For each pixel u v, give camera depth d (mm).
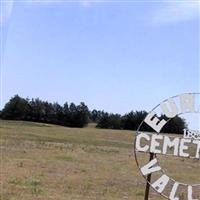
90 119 117875
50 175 20672
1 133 50250
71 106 111062
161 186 12258
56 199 15266
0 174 19734
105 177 21547
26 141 41812
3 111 107438
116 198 16328
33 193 15820
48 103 111125
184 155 11953
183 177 23984
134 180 21156
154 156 12055
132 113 97688
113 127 98625
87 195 16500
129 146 50188
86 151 34969
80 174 21938
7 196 14820
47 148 34344
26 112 108500
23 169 21922
